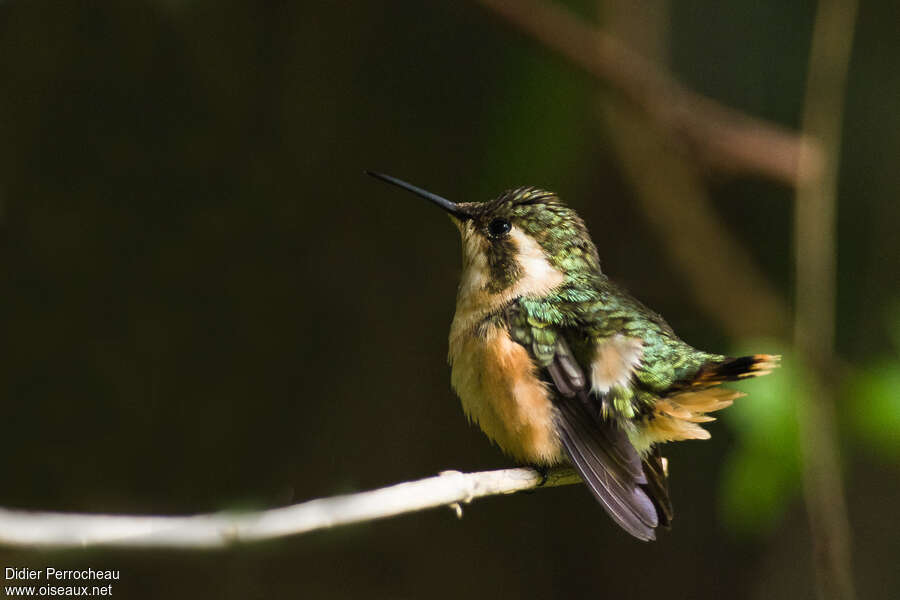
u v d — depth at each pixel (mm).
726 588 11688
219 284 10898
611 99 9984
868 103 11289
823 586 7781
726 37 11227
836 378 8164
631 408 7152
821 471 7797
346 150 11086
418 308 11406
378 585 11289
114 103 10484
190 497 10641
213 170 10797
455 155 11023
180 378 10773
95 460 10453
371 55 11062
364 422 11242
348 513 4934
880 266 11312
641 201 10719
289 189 11000
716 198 11414
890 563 11641
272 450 10938
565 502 11977
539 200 8102
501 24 9500
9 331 10312
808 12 11117
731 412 7883
